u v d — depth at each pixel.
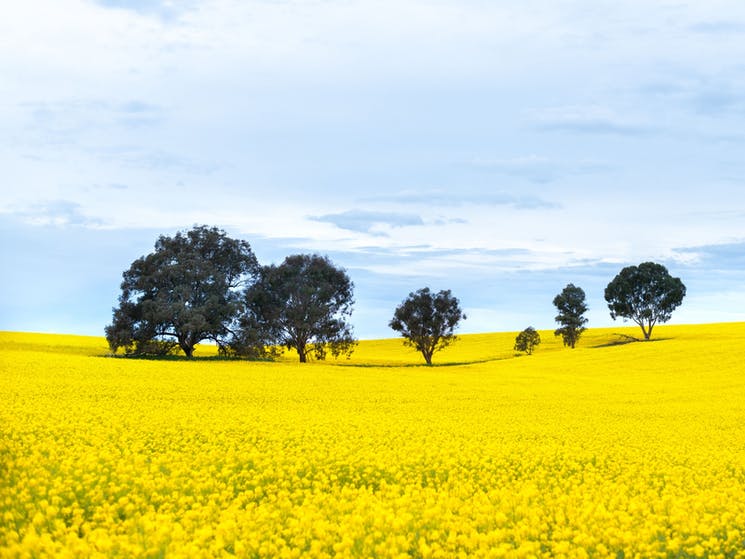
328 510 11.80
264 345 76.88
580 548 9.34
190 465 15.91
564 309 116.56
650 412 35.69
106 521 10.45
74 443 17.77
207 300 73.06
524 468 17.78
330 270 82.69
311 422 25.09
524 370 70.88
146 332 71.38
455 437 22.84
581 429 27.11
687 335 111.12
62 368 46.22
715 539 9.80
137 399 31.66
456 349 122.81
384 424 25.34
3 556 8.30
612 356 79.25
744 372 60.16
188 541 9.49
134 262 75.31
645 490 15.12
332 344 81.38
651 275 111.06
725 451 22.41
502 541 10.03
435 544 9.33
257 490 13.70
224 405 31.12
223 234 80.81
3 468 14.08
